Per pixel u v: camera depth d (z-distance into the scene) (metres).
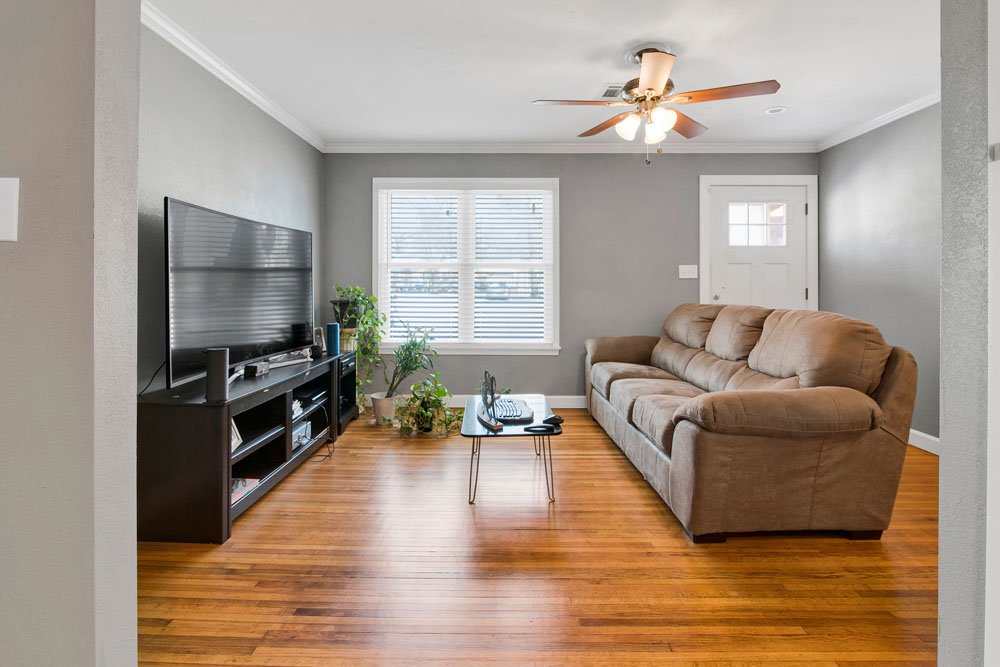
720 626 1.83
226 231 3.03
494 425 2.82
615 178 5.30
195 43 3.07
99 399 1.04
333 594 2.02
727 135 4.99
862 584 2.11
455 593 2.03
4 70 1.02
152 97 2.78
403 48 3.17
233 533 2.55
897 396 2.48
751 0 2.67
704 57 3.31
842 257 4.95
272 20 2.84
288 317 3.77
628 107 4.16
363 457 3.77
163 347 2.89
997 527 1.00
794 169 5.29
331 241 5.30
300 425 3.57
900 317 4.27
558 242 5.31
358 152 5.25
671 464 2.66
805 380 2.62
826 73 3.55
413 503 2.93
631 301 5.34
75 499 1.03
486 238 5.36
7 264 1.02
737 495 2.42
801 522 2.45
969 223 1.07
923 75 3.60
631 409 3.42
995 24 0.98
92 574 1.03
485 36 3.03
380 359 5.21
